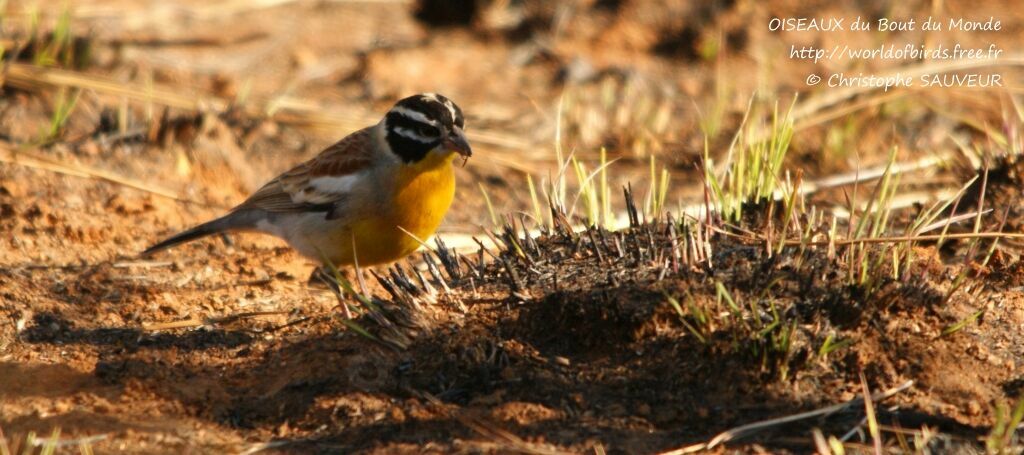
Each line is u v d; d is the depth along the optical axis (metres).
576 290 9.81
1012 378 9.13
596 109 18.09
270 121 16.70
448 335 9.66
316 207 11.31
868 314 9.41
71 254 12.76
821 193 14.60
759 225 11.06
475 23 21.16
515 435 8.64
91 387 9.84
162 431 9.06
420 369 9.42
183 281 12.25
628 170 16.09
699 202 14.62
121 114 15.62
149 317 11.28
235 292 11.94
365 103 18.06
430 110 10.94
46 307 11.38
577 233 11.04
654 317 9.36
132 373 9.95
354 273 12.41
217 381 9.88
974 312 9.98
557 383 9.18
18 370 10.12
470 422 8.84
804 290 9.55
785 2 21.69
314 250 11.60
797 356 9.02
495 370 9.35
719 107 17.06
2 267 12.20
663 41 20.75
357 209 11.16
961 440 8.34
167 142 15.38
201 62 18.88
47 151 14.84
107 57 18.22
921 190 14.61
